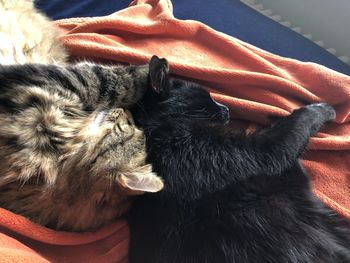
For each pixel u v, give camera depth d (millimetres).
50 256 367
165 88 458
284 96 515
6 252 302
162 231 394
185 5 799
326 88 521
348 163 483
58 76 411
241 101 493
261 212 414
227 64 557
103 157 385
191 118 450
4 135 362
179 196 400
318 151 489
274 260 394
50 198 370
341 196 468
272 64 557
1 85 384
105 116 412
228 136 440
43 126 373
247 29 777
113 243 407
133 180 376
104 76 439
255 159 433
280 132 455
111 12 773
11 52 483
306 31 869
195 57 559
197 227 396
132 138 413
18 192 366
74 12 765
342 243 448
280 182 439
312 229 430
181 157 416
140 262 397
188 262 387
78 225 388
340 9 796
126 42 565
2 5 549
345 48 820
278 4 886
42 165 363
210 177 410
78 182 377
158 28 570
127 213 419
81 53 528
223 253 390
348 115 515
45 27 567
